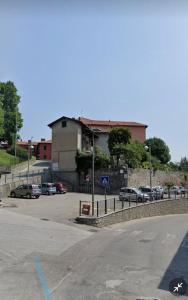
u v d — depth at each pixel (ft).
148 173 257.34
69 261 61.00
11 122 363.15
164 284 47.88
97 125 361.10
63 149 262.26
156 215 169.37
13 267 54.60
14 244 72.95
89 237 90.74
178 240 92.48
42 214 126.11
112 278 49.90
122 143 260.42
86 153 250.16
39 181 241.55
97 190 237.66
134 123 380.58
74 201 173.99
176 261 64.90
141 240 89.92
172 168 317.01
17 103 370.53
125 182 233.35
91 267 56.85
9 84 367.86
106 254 68.95
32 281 46.83
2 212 124.26
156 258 67.10
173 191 218.59
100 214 121.80
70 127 261.44
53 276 50.01
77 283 46.52
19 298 39.29
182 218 160.66
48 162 331.77
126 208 137.69
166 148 347.15
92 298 39.93
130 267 57.98
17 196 189.88
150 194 177.17
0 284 44.91
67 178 256.32
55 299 39.27
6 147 366.63
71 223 111.04
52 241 80.02
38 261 59.72
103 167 241.76
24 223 102.17
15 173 254.88
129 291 43.55
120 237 93.66
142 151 270.87
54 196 201.36
